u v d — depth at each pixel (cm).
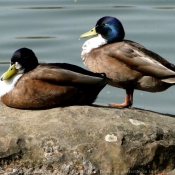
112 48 1341
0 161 1030
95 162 1031
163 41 1917
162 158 1062
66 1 2233
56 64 1173
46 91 1127
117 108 1187
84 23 2042
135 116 1137
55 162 1030
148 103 1664
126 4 2222
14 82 1148
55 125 1076
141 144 1053
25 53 1154
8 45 1906
